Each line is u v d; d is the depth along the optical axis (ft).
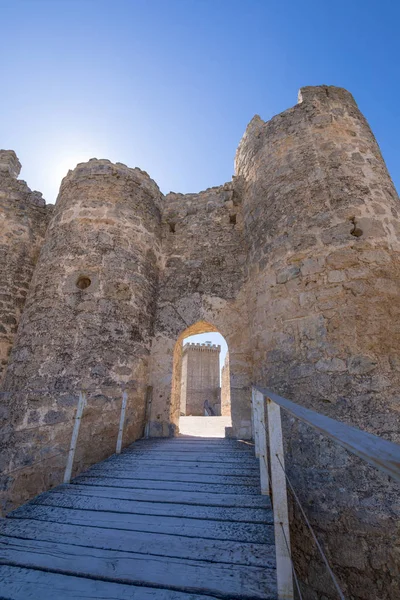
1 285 21.34
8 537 7.57
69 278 17.76
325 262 14.64
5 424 13.05
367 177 16.21
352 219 14.88
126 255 20.49
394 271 13.39
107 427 15.30
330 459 11.53
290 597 5.11
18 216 23.98
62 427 13.55
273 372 15.08
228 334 20.70
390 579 9.31
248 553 6.52
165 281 23.44
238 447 15.53
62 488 10.64
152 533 7.46
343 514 10.65
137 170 24.79
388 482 10.31
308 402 12.86
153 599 5.44
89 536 7.45
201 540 7.07
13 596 5.64
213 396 80.02
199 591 5.57
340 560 10.26
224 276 22.76
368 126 19.29
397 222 15.03
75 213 20.49
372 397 11.44
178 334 21.48
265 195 19.33
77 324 16.47
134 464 13.00
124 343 18.07
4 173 25.38
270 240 17.69
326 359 12.90
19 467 11.53
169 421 19.29
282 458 6.02
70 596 5.59
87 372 15.58
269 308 16.43
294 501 12.05
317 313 13.92
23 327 17.15
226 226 24.94
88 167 23.00
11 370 15.81
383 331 12.28
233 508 8.52
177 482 10.65
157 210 25.63
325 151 17.54
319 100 19.83
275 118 21.17
